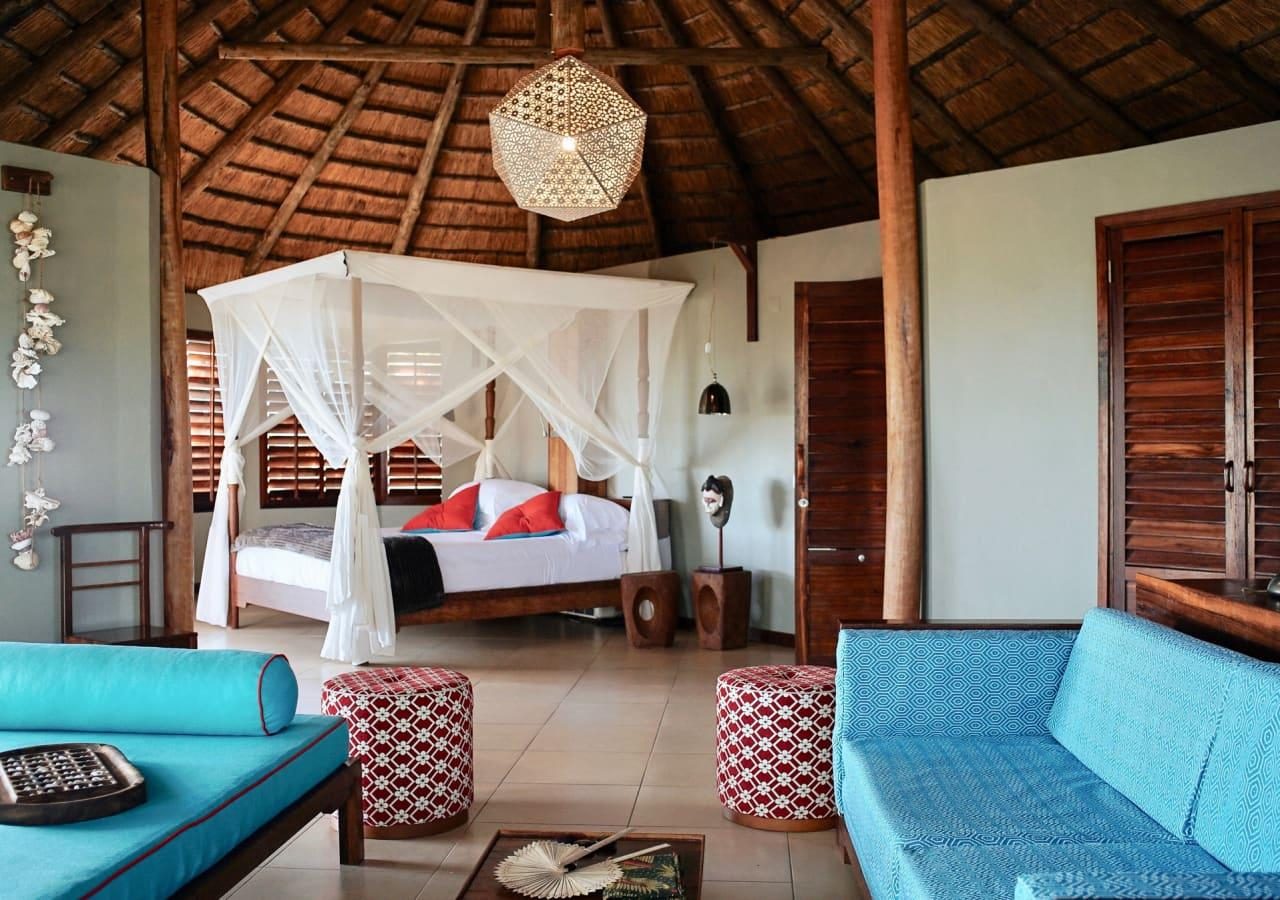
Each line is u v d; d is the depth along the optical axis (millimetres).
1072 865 2137
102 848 2188
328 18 6316
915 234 4992
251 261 7988
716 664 6211
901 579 4973
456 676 3750
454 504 7680
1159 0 4836
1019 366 4859
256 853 2627
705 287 7227
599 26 6719
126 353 5047
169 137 5246
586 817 3709
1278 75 4859
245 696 2971
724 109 7113
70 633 4770
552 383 6699
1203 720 2303
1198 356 4461
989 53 5715
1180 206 4496
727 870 3244
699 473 7277
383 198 7984
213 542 7102
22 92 5457
